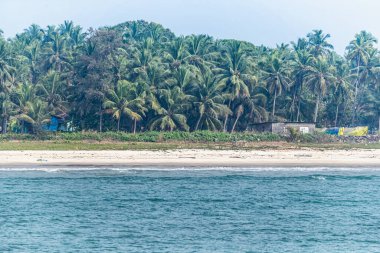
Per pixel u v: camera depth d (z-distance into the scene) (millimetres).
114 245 125188
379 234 137375
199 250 122312
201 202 170375
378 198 180250
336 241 130750
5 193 179875
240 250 123000
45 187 189875
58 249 122438
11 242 127438
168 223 144500
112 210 158500
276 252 122250
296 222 147750
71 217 150125
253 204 168875
